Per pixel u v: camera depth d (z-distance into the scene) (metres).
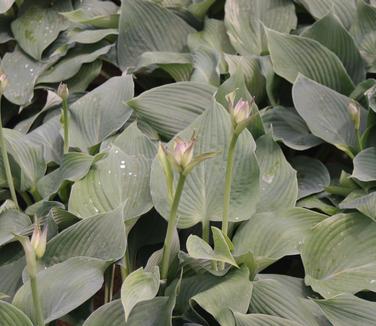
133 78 2.07
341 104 1.90
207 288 1.59
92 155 1.87
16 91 2.05
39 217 1.75
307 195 1.82
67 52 2.11
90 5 2.22
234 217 1.68
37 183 1.84
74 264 1.59
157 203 1.67
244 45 2.09
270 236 1.68
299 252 1.66
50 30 2.14
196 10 2.17
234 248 1.68
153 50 2.13
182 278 1.62
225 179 1.61
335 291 1.62
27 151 1.86
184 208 1.68
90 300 1.63
